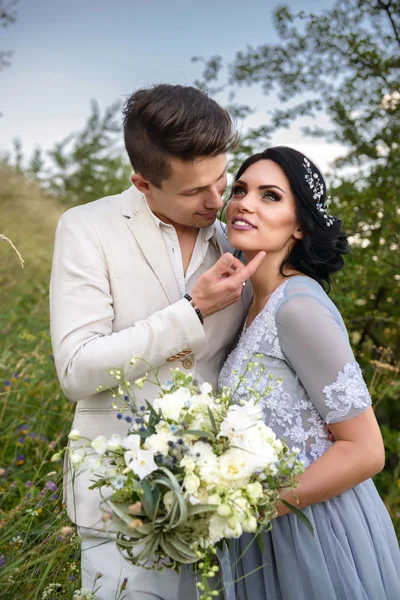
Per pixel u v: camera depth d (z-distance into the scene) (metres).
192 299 2.05
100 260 2.15
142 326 2.03
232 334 2.32
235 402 2.09
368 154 4.12
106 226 2.19
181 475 1.65
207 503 1.62
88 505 2.15
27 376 3.59
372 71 3.93
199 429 1.72
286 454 1.86
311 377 1.98
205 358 2.25
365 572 1.99
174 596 2.18
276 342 2.05
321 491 1.90
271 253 2.20
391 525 2.20
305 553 1.98
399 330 4.21
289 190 2.16
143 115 1.98
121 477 1.64
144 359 2.01
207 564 1.68
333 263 2.31
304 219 2.17
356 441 1.93
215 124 1.95
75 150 7.84
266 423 2.05
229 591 1.99
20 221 7.14
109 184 7.64
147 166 2.01
